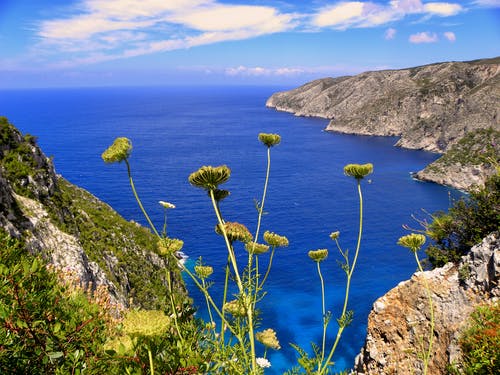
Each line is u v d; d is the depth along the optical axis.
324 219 106.44
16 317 3.11
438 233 15.59
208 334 3.15
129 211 112.94
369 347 12.88
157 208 115.56
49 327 3.24
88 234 42.62
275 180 150.62
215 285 61.50
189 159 194.50
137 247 50.22
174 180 151.12
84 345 3.20
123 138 3.23
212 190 3.21
